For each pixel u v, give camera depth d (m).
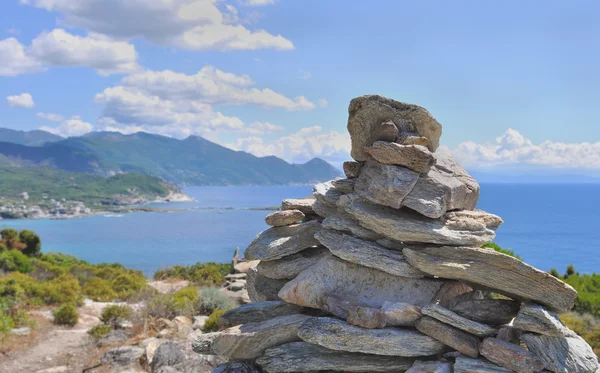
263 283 2.41
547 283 1.78
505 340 1.83
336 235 2.14
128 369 3.19
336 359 1.97
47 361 3.52
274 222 2.34
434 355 1.92
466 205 2.13
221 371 2.14
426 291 2.03
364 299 2.05
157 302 4.74
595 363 1.75
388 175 2.00
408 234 1.96
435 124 2.10
